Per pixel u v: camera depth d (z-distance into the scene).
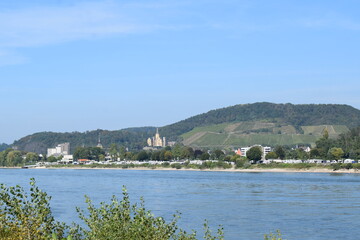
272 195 122.38
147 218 29.61
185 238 30.81
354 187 150.50
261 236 64.81
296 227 72.00
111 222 28.84
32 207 27.95
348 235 66.06
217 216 82.19
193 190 138.75
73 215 79.06
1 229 26.84
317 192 131.25
